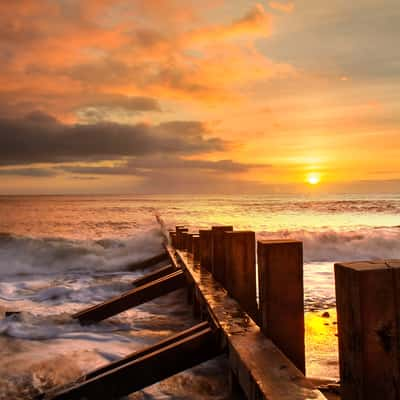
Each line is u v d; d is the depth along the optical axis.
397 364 1.81
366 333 1.80
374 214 45.00
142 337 6.32
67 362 5.22
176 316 7.59
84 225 30.78
